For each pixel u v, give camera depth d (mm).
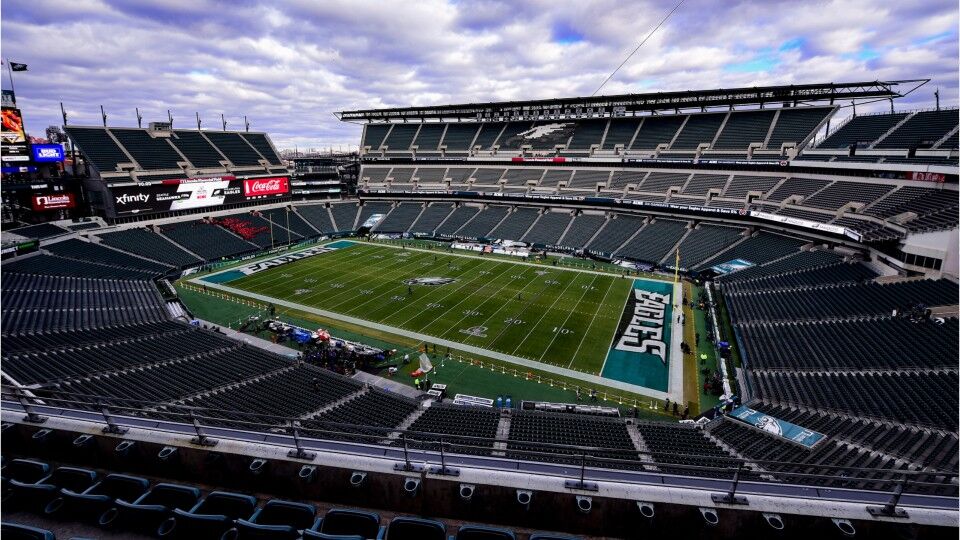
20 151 61906
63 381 29625
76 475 9641
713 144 82062
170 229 77562
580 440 26812
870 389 30266
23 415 10805
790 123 76438
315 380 33844
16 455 10680
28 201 65875
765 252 63531
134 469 10258
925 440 24156
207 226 81938
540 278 65625
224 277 65438
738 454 25109
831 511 8156
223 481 9953
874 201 55094
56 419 10672
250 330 47312
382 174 112125
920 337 34312
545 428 28594
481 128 111562
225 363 36688
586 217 87125
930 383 29266
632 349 43625
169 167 82562
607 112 93125
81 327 42000
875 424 26781
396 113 109000
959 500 8336
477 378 38406
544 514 8969
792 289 49906
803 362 35750
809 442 26000
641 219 82000
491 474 9203
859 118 68750
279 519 8781
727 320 48844
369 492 9398
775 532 8305
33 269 53594
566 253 80000
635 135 92625
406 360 41125
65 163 78250
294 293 58656
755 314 46594
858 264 50812
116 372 32406
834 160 64812
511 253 79375
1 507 8734
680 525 8609
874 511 8102
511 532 8289
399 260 75688
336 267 71188
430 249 83812
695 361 41312
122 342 38938
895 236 45156
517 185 97438
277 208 96750
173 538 8148
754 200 69750
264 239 84812
